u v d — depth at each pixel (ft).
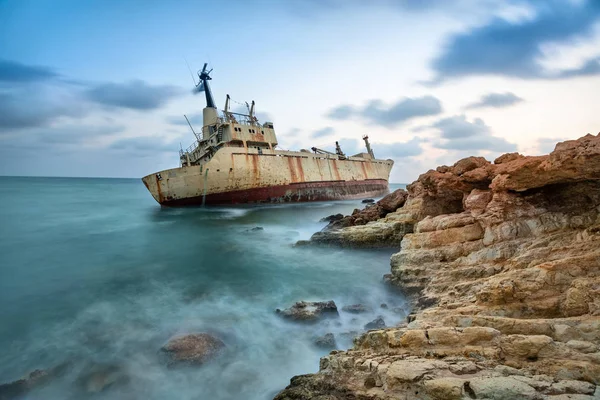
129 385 26.73
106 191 215.51
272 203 138.41
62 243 74.84
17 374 28.27
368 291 46.78
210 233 91.81
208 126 137.59
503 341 18.15
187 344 30.04
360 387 18.15
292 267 59.62
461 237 39.47
